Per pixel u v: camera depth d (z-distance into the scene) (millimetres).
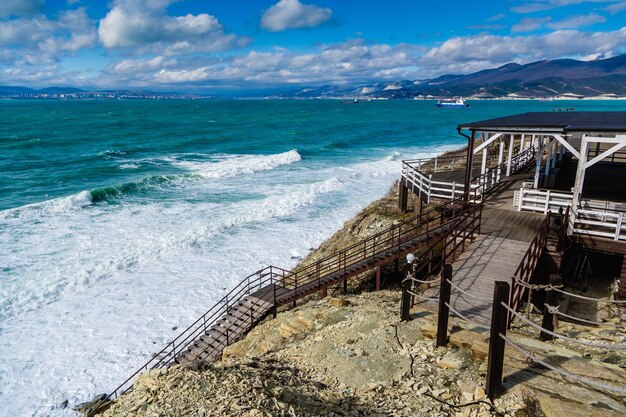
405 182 21844
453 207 14781
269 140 68188
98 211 27094
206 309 16672
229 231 24281
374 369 7898
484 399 6406
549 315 8289
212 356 12641
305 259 20391
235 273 19453
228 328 13828
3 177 37125
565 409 5898
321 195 31766
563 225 12391
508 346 7691
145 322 15750
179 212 27203
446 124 106188
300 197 30594
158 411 6305
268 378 7617
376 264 14445
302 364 8727
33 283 17719
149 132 76812
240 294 17672
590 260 13594
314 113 154250
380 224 21109
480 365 7426
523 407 6145
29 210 26172
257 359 9242
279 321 12789
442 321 8039
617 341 8305
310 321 11641
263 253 21516
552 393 6316
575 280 12961
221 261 20578
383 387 7340
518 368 7023
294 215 27156
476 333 8219
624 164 22859
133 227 24250
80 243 21828
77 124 91375
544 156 28625
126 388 12492
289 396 6918
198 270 19656
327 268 18156
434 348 8195
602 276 13406
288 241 23031
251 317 13953
